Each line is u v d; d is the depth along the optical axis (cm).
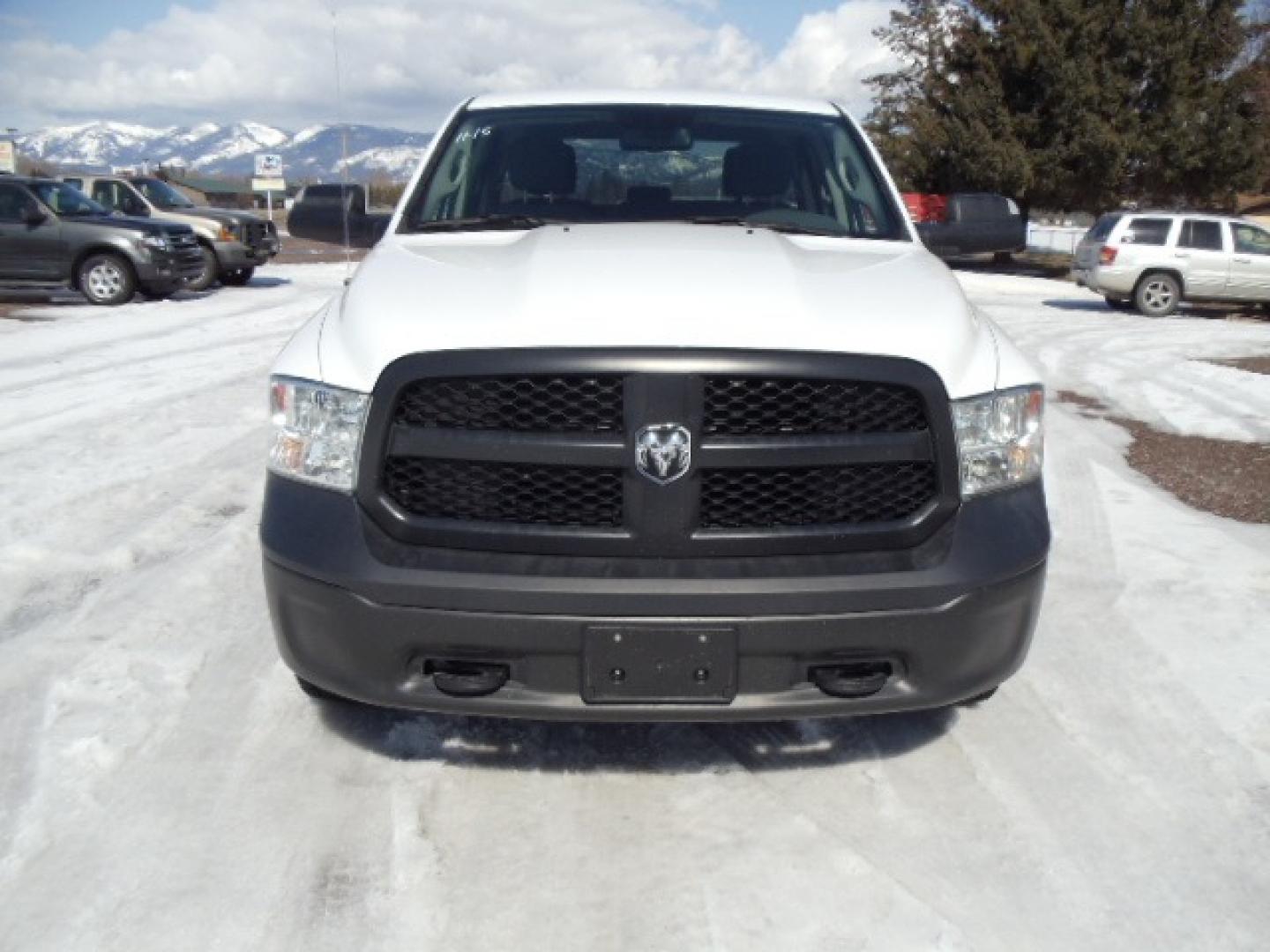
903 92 3506
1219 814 282
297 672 274
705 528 250
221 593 419
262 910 239
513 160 387
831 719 327
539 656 248
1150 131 3134
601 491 250
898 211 381
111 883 246
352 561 252
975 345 277
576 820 274
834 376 247
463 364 247
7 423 724
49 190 1542
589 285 269
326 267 2380
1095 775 299
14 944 227
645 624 244
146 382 893
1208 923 240
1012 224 399
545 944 230
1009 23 3189
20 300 1591
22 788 283
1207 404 893
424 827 270
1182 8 3094
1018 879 254
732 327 251
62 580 431
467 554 251
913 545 257
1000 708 336
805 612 246
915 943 231
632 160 388
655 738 314
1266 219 3659
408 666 255
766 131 402
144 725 315
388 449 253
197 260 1630
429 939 231
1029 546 265
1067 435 757
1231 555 484
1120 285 1838
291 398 270
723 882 250
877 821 275
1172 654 376
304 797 281
